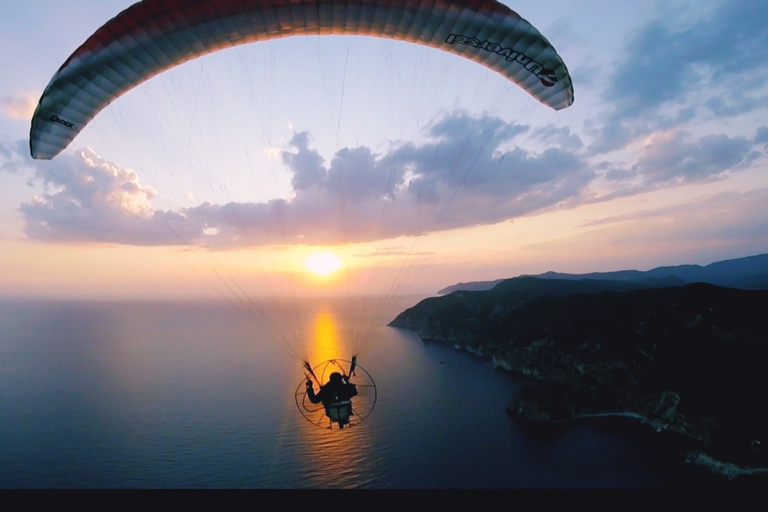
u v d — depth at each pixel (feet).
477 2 26.84
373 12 27.58
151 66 27.99
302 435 152.66
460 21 27.86
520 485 116.67
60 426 169.27
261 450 141.38
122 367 290.56
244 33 27.96
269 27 27.96
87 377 259.19
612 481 118.52
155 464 133.08
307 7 26.89
